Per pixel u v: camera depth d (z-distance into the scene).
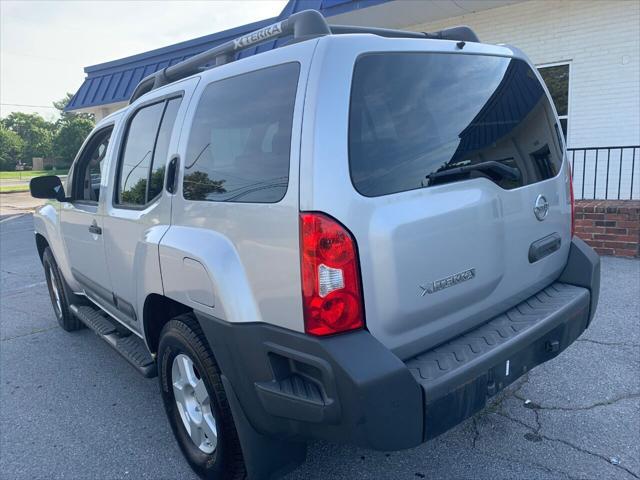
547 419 3.18
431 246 2.21
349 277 2.00
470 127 2.51
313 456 2.97
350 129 2.07
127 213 3.22
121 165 3.44
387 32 2.73
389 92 2.23
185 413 2.88
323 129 2.01
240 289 2.25
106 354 4.68
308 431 2.12
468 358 2.23
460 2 8.61
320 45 2.12
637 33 7.93
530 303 2.80
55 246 4.71
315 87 2.04
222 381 2.38
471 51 2.62
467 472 2.77
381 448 1.97
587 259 3.05
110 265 3.56
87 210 3.89
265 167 2.21
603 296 5.11
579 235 6.69
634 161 7.73
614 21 8.08
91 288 4.14
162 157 2.96
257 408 2.27
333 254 1.97
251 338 2.21
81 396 3.91
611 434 3.00
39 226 5.14
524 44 8.91
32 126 82.50
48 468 3.05
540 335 2.52
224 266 2.29
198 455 2.80
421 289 2.19
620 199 7.79
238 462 2.49
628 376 3.60
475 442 3.01
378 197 2.09
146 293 2.98
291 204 2.05
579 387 3.50
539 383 3.58
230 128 2.44
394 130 2.21
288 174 2.08
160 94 3.15
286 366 2.18
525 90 2.95
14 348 4.93
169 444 3.23
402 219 2.11
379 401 1.93
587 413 3.21
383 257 2.06
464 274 2.37
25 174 57.12
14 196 28.06
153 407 3.70
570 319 2.74
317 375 2.05
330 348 1.97
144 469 2.99
